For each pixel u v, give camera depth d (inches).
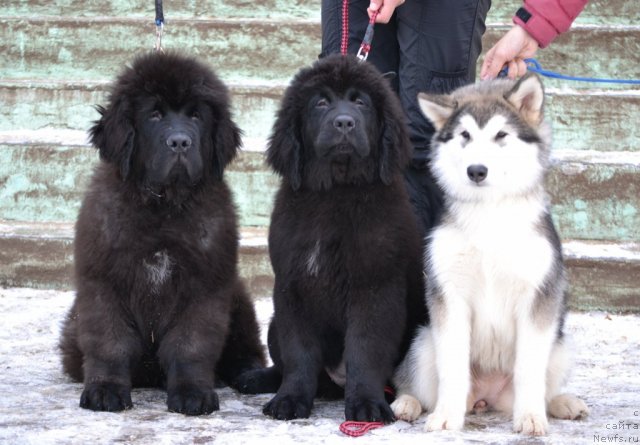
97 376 222.5
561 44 424.2
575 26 427.2
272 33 435.2
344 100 227.3
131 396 235.9
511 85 229.5
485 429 207.2
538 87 215.3
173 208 228.2
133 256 224.1
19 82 425.7
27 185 401.7
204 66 241.1
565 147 406.6
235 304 258.1
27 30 442.3
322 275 221.5
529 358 205.5
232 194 249.1
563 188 376.5
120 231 223.5
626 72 422.9
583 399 232.5
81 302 226.7
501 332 215.2
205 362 227.3
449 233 212.4
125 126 229.3
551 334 206.5
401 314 221.5
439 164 219.3
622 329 320.8
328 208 222.4
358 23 289.0
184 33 438.6
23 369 258.8
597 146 404.8
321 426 205.9
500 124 211.5
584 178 375.2
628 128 401.7
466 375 208.8
